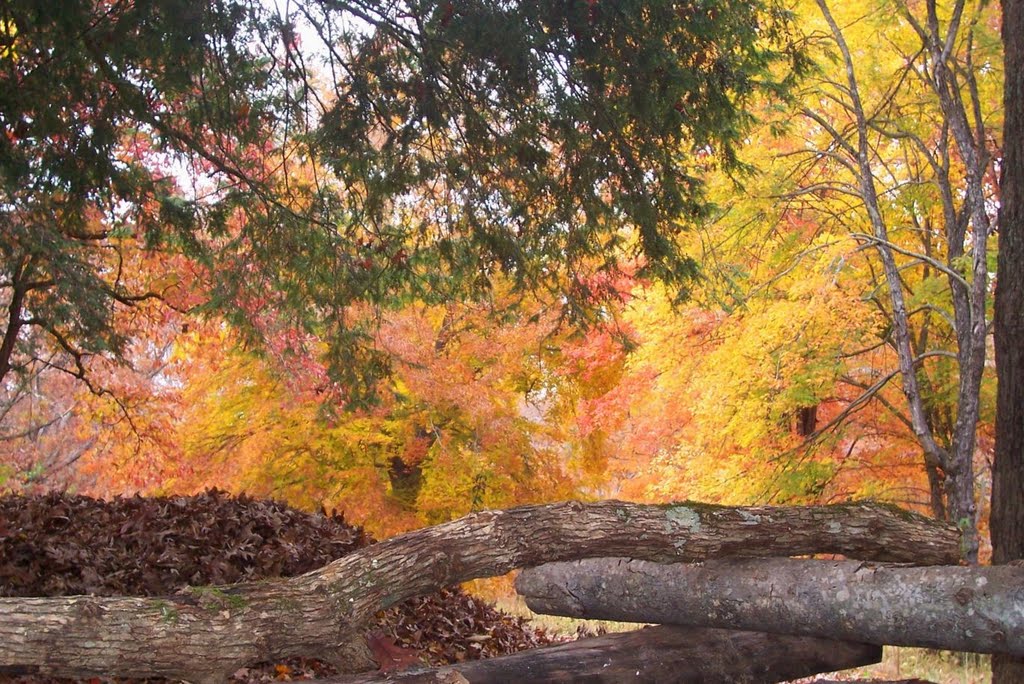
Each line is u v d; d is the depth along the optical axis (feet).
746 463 50.90
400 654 13.00
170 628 10.84
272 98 24.30
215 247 33.99
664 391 48.91
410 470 63.46
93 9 20.99
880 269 51.83
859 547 15.07
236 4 19.70
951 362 48.83
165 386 53.31
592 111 22.56
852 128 48.57
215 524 22.27
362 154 24.08
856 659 14.92
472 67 22.33
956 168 49.39
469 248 26.22
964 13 42.96
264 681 15.89
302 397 42.29
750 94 24.49
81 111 23.31
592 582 15.40
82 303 29.17
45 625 10.34
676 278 25.89
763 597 13.91
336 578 12.05
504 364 50.42
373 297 27.89
